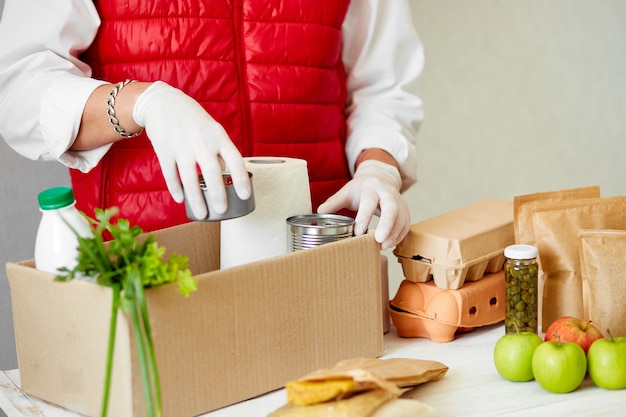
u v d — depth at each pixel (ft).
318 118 5.67
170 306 3.48
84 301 3.52
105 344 3.47
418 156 9.89
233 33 5.30
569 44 10.60
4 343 7.92
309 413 3.21
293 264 3.93
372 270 4.32
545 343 3.85
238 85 5.36
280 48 5.41
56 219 3.71
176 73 5.18
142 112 4.50
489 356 4.34
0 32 5.10
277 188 4.34
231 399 3.76
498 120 10.32
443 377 4.05
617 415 3.59
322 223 4.37
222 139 4.20
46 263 3.70
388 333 4.83
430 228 4.76
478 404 3.70
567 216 4.66
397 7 6.10
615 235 4.36
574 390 3.87
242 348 3.77
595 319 4.36
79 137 4.83
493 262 4.86
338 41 5.76
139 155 5.26
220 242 4.64
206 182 4.05
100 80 5.29
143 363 3.10
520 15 10.22
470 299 4.59
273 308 3.87
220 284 3.65
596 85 10.88
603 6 10.72
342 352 4.21
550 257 4.64
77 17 4.99
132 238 3.34
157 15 5.13
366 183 4.82
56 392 3.82
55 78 4.87
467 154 10.19
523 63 10.36
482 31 10.02
